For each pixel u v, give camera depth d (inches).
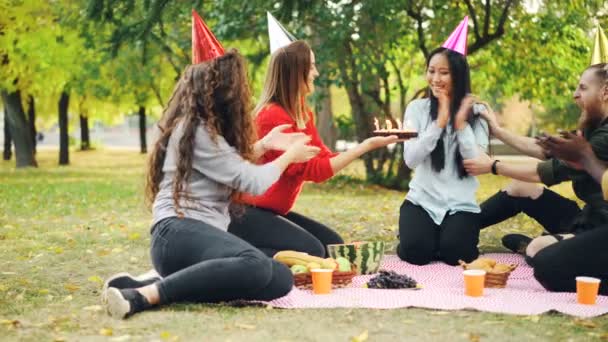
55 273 223.3
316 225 223.0
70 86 1016.9
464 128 228.5
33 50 820.6
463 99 227.6
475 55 673.0
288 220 209.6
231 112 171.5
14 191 573.3
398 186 615.5
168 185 171.0
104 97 1111.6
